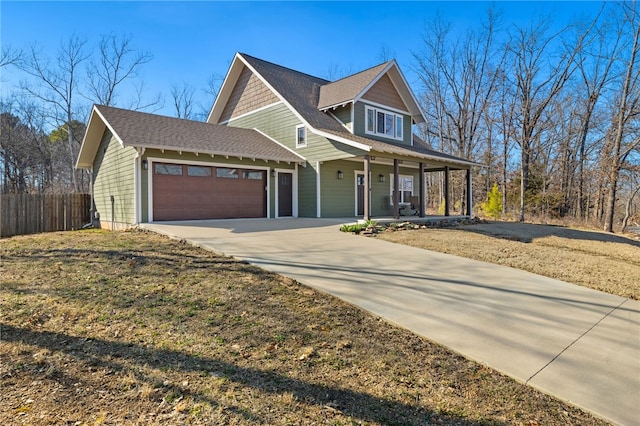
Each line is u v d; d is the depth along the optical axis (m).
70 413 2.32
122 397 2.51
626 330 4.13
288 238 8.95
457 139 28.91
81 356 3.03
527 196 27.20
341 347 3.44
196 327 3.67
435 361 3.29
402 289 5.24
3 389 2.54
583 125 25.45
